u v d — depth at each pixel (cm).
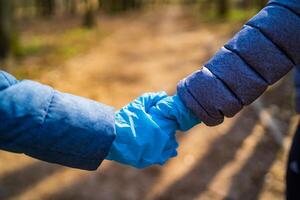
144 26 1866
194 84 107
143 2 4238
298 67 171
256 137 427
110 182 355
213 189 337
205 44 1055
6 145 94
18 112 92
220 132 446
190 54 948
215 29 1355
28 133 93
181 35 1310
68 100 99
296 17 104
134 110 108
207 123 108
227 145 414
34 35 1416
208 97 105
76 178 363
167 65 845
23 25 1928
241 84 105
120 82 711
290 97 528
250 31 106
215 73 106
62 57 900
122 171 372
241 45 105
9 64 809
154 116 109
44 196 336
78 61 880
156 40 1248
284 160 372
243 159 383
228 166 372
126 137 105
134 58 943
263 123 458
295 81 176
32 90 95
